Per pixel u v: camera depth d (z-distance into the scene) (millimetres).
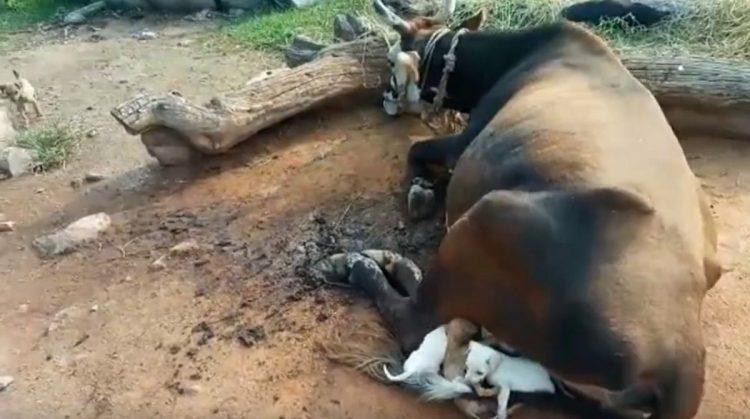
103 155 3078
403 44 2713
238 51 4027
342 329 2080
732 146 2824
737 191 2570
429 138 2783
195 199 2660
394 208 2531
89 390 1989
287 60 3381
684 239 1661
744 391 1889
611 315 1573
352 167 2748
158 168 2863
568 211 1674
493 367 1790
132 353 2080
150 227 2547
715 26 3330
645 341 1554
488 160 1999
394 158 2775
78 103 3578
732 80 2766
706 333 2049
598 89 2074
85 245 2498
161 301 2236
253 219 2535
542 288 1657
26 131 3260
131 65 3986
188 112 2699
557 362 1681
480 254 1745
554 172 1786
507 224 1683
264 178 2732
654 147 1835
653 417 1619
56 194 2828
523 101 2133
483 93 2578
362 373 1962
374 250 2264
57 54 4219
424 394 1864
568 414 1796
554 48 2330
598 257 1614
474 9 3477
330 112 3064
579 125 1892
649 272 1599
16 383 2029
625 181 1733
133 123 2678
